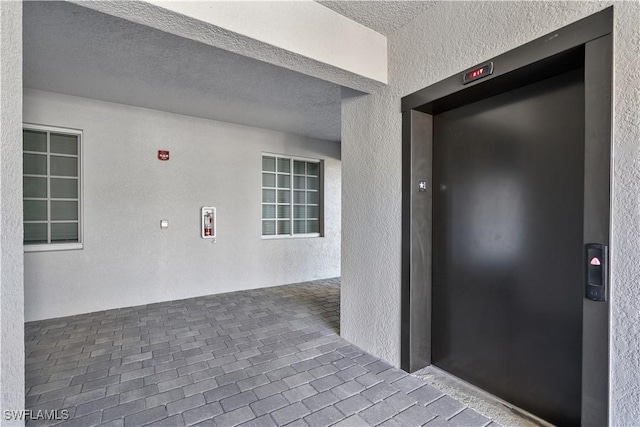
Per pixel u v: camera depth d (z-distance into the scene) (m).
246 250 5.11
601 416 1.46
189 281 4.59
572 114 1.74
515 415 1.93
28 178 3.68
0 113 1.16
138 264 4.20
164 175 4.38
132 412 1.95
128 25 2.36
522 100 1.96
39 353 2.76
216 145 4.80
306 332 3.27
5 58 1.19
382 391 2.19
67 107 3.76
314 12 2.11
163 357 2.69
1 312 1.17
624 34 1.36
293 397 2.11
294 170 5.88
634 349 1.37
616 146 1.39
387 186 2.57
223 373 2.43
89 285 3.89
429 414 1.94
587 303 1.50
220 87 3.51
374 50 2.45
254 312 3.94
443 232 2.45
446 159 2.42
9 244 1.22
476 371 2.25
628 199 1.37
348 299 3.00
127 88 3.56
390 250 2.56
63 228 3.87
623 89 1.37
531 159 1.92
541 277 1.89
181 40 2.56
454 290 2.38
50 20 2.28
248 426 1.83
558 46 1.57
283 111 4.35
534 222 1.92
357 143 2.84
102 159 3.96
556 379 1.83
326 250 6.08
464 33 2.00
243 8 1.81
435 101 2.21
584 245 1.50
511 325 2.04
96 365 2.55
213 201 4.77
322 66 2.22
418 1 2.12
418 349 2.46
